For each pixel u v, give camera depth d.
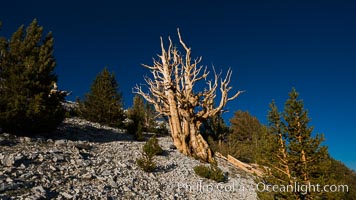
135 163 15.88
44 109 15.91
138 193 11.55
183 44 26.23
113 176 12.30
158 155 20.19
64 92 18.52
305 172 11.66
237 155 27.31
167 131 34.25
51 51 18.08
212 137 32.16
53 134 17.98
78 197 9.06
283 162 12.21
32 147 13.35
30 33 18.12
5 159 10.45
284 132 12.44
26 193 8.16
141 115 33.94
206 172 17.98
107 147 17.84
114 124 27.75
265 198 11.74
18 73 16.48
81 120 26.45
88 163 12.91
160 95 26.39
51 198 8.42
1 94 15.69
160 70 26.92
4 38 17.17
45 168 10.80
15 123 15.15
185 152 23.25
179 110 25.28
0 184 8.11
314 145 11.80
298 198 11.23
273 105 12.85
